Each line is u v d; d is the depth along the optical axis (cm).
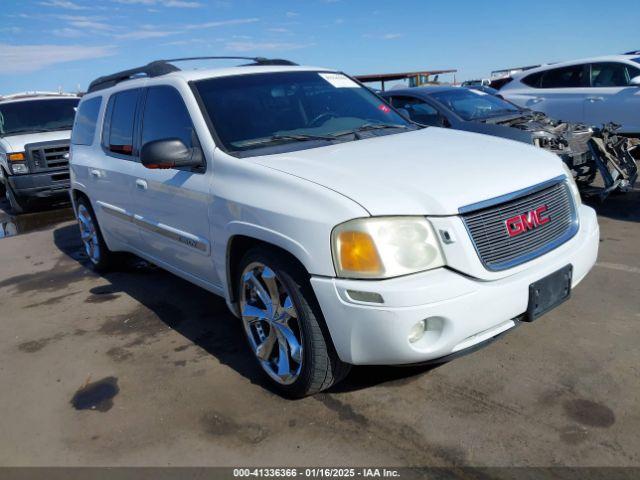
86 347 401
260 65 436
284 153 331
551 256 285
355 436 272
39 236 792
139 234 449
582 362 316
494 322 264
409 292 244
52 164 923
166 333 412
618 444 248
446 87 783
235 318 427
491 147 337
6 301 523
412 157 311
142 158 334
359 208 254
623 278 429
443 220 256
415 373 321
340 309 257
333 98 414
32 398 338
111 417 308
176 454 272
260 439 277
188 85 377
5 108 1010
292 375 299
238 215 306
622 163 618
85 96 566
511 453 249
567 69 938
